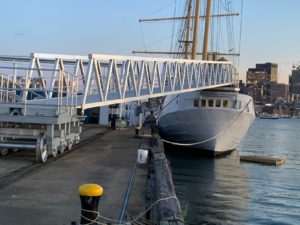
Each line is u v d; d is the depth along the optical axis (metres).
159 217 8.97
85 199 6.91
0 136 15.09
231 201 19.05
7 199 9.48
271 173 29.00
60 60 19.64
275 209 18.17
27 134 15.12
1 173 12.37
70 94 18.70
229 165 31.22
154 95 25.20
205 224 15.14
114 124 36.59
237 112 31.50
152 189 12.22
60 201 9.50
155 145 22.33
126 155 18.03
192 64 29.58
